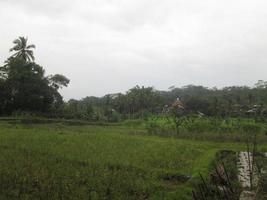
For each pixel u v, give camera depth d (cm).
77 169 1988
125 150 2877
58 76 7769
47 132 4009
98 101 12719
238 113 7419
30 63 7281
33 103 7112
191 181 1886
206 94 12594
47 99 7338
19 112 6712
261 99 9012
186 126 4900
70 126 5791
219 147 3650
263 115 6688
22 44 7556
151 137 4325
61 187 1595
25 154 2323
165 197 1588
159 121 5794
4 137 3173
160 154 2794
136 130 5441
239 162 2712
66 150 2631
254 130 4728
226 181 1916
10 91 6938
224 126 4922
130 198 1560
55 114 7256
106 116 8288
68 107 7838
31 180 1662
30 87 6981
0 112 7012
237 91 11531
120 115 8706
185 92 15012
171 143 3634
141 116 8756
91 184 1698
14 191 1499
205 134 4547
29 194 1487
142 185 1770
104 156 2486
